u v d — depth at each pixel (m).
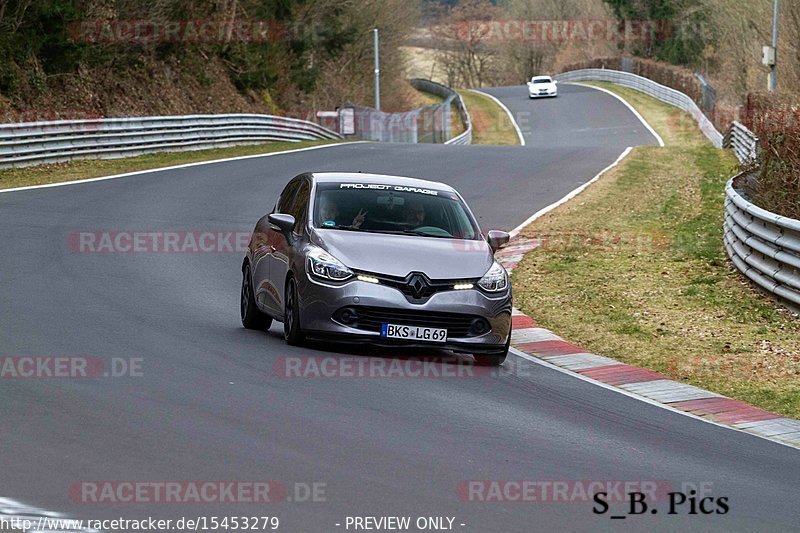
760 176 63.09
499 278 38.47
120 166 105.94
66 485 21.88
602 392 35.91
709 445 29.80
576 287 56.75
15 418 26.61
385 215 40.62
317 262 37.22
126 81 148.88
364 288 36.50
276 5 197.00
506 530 21.03
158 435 25.84
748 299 53.78
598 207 90.88
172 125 124.44
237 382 32.19
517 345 43.66
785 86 193.50
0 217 70.00
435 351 40.53
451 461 25.53
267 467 23.91
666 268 62.09
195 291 50.78
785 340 45.94
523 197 97.62
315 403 30.27
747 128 126.56
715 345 44.78
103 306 44.50
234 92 182.88
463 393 33.44
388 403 31.05
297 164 116.62
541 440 28.41
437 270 37.44
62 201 79.81
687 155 142.25
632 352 43.44
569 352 42.72
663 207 90.56
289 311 38.34
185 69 169.12
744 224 58.50
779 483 26.31
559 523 21.75
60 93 133.50
